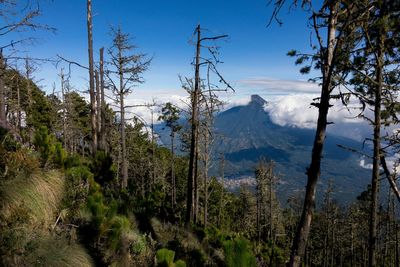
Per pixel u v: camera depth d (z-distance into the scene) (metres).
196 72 12.55
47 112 36.22
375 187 11.77
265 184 46.03
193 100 13.23
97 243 5.78
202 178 28.05
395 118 9.95
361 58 7.79
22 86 28.30
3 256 4.23
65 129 33.34
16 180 5.50
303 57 7.29
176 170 49.16
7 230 4.57
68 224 5.73
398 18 6.33
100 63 18.11
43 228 5.36
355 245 51.91
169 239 9.68
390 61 9.31
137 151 42.53
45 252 4.70
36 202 5.50
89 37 14.31
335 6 5.65
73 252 5.07
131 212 8.91
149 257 6.62
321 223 54.12
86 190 7.10
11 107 21.30
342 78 5.54
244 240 3.93
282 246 49.72
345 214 50.44
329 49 5.75
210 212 48.75
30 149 7.05
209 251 10.20
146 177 45.97
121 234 6.55
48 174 6.48
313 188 5.76
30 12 7.56
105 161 9.70
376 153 10.48
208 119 14.74
